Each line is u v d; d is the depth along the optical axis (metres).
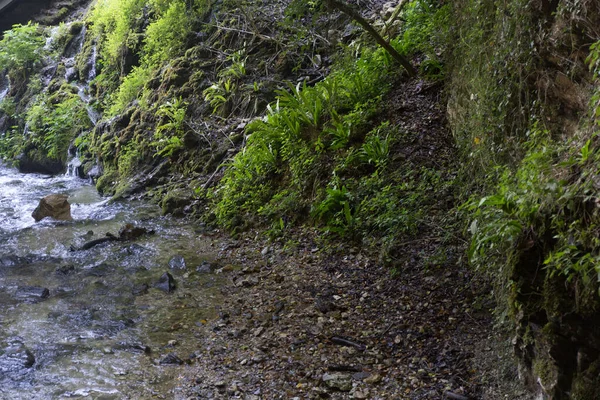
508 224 3.72
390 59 8.14
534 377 3.75
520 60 4.48
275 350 4.88
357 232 6.51
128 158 10.02
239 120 9.47
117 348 5.05
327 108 7.97
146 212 8.76
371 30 7.59
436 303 5.19
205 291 6.14
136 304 5.89
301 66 9.72
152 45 11.53
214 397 4.31
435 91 7.63
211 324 5.44
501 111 4.87
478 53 5.65
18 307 5.81
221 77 10.13
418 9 8.47
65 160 11.93
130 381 4.56
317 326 5.17
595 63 3.51
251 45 10.22
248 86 9.63
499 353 4.31
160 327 5.42
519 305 3.72
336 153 7.46
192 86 10.27
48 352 4.97
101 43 13.09
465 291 5.20
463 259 5.52
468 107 6.15
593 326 3.26
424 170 6.64
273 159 8.05
